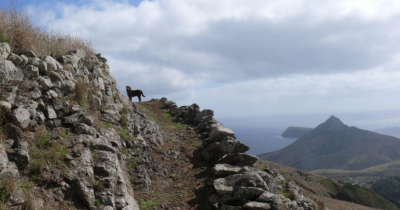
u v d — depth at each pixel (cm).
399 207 5712
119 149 731
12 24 659
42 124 577
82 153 552
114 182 531
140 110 1448
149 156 796
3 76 515
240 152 839
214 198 619
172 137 1073
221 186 625
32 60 614
